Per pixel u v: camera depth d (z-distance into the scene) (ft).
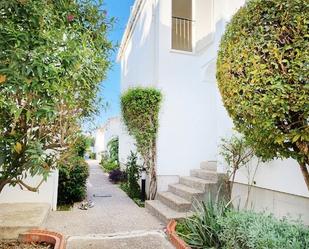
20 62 8.16
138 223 19.21
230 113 11.33
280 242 10.12
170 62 27.30
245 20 10.39
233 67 10.59
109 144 65.05
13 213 18.16
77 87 10.46
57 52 9.02
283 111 9.04
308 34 8.81
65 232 17.08
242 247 11.72
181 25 29.84
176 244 14.87
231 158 19.36
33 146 9.65
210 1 26.96
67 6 10.17
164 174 26.03
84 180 26.30
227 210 15.31
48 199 22.29
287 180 15.28
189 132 27.17
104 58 11.51
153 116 25.71
